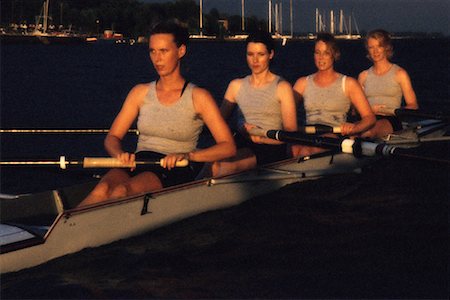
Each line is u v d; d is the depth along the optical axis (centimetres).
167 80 567
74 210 509
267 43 697
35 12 11688
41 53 6444
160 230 575
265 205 652
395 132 912
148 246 536
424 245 536
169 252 522
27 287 453
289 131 686
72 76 3130
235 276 474
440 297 436
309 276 473
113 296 438
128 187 553
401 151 673
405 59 5428
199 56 6125
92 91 2292
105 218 532
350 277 472
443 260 502
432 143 984
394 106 963
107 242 537
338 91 803
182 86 570
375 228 580
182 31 559
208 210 627
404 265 494
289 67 4241
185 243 544
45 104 1853
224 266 494
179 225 589
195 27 13238
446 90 2355
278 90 704
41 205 572
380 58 964
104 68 3875
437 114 906
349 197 682
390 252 522
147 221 567
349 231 574
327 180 745
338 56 805
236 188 654
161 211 578
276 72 3725
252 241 550
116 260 503
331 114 812
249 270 486
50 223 573
